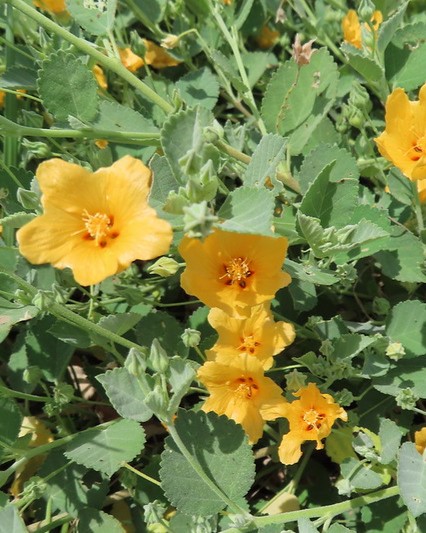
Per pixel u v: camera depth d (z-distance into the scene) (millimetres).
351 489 234
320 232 232
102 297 275
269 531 229
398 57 270
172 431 215
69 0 252
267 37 327
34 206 238
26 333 265
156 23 297
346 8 310
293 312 269
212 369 234
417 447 239
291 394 246
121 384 218
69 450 242
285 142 229
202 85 293
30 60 282
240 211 215
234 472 226
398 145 241
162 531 248
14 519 228
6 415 247
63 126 250
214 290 224
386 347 244
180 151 217
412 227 265
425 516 236
